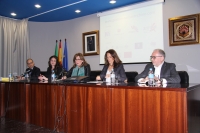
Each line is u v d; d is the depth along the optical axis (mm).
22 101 2814
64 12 4500
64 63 5012
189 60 3289
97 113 1961
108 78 2494
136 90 1700
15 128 2557
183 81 2383
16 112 2934
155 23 3674
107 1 3816
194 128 1639
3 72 4727
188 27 3270
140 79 2250
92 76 3330
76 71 3078
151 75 1958
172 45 3436
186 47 3320
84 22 4828
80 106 2109
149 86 1675
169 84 1911
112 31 4281
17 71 4996
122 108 1782
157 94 1585
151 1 3688
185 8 3326
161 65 2369
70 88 2213
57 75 3273
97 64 4570
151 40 3725
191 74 3262
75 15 4762
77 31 4973
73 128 2176
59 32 5289
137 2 3895
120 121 1792
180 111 1475
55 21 5297
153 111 1603
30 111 2695
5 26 4781
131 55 3994
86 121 2055
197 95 1791
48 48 5332
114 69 2654
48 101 2445
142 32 3844
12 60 4910
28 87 2727
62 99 2291
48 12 4484
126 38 4070
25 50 5016
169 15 3510
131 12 3998
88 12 4535
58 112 2328
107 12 4320
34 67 4152
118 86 1802
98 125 1951
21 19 5055
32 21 5234
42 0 3709
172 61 3463
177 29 3385
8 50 4844
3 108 3199
